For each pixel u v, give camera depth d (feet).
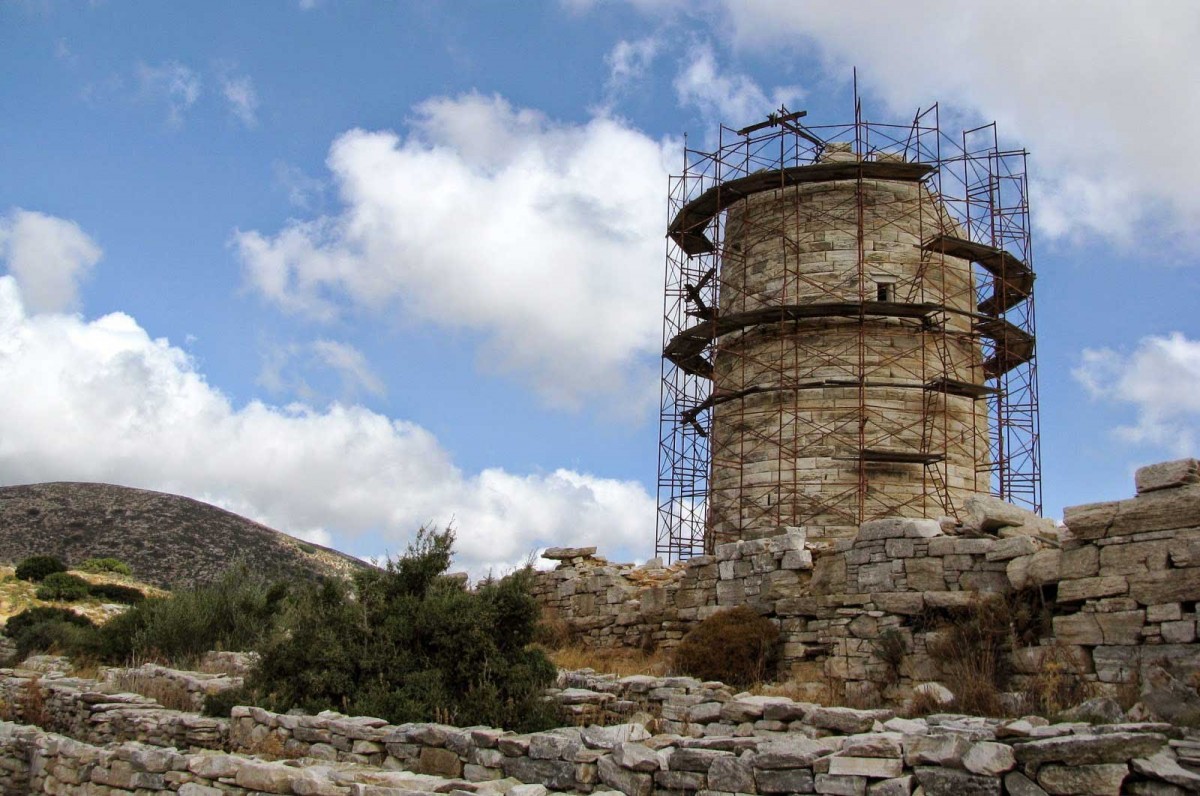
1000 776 35.14
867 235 113.19
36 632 139.33
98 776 54.80
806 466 108.17
